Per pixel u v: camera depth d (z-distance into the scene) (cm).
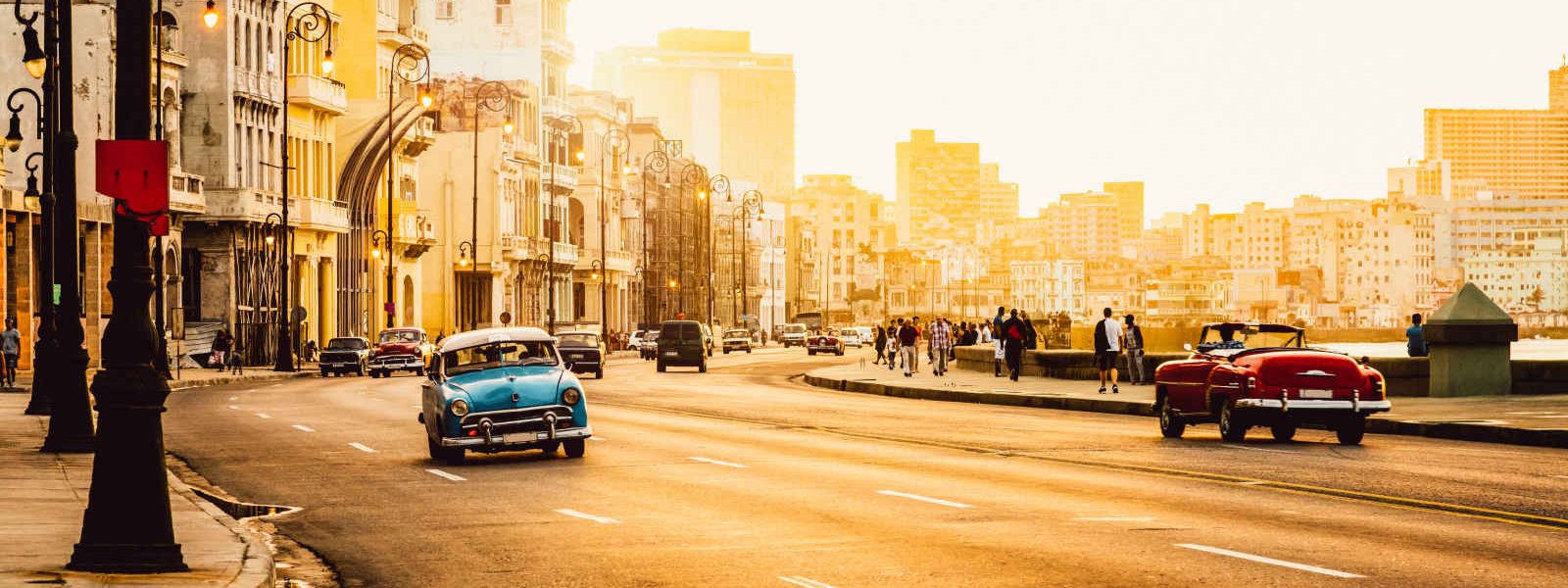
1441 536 1498
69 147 2623
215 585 1223
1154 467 2241
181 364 7100
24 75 6066
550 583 1312
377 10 9525
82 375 2592
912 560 1396
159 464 1290
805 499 1883
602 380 6022
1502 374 3753
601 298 13138
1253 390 2700
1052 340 9262
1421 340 4228
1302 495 1870
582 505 1859
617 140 13988
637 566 1386
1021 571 1318
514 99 11506
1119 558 1384
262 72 7912
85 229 6119
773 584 1281
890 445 2719
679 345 7012
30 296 5822
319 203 8344
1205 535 1523
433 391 2489
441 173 10625
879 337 7981
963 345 7519
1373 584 1229
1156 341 9325
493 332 2572
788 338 14150
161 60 6544
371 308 9375
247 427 3281
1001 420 3453
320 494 2031
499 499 1941
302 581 1362
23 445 2689
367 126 8962
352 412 3844
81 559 1272
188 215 7169
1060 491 1938
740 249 18800
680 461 2428
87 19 6256
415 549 1533
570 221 13138
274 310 7875
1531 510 1706
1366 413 2677
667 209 15250
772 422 3372
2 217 5497
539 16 11725
